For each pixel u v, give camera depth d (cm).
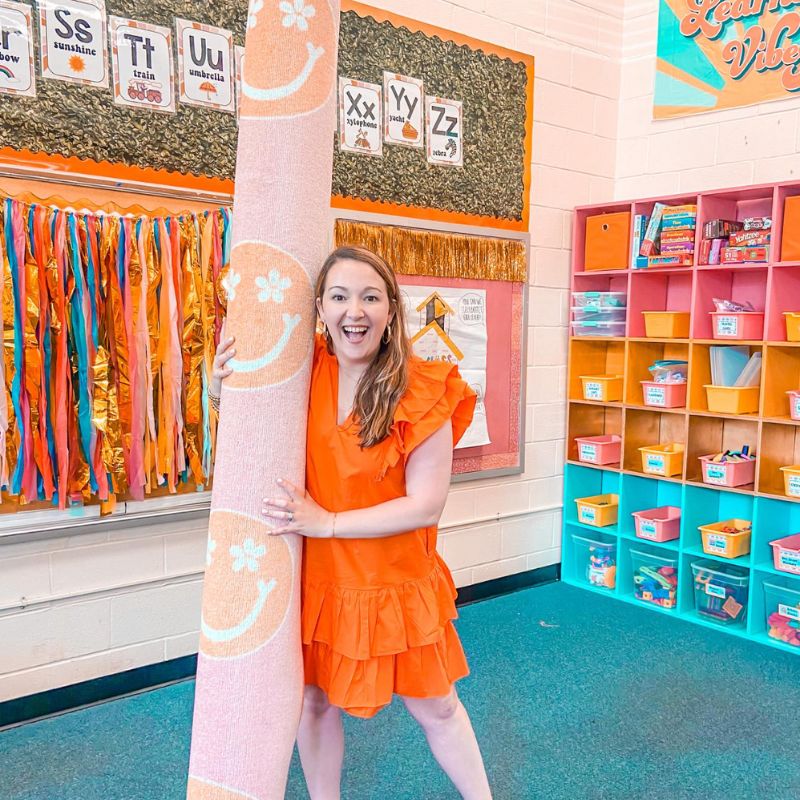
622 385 352
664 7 357
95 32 226
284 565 136
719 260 306
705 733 231
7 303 211
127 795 199
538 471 367
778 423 297
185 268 240
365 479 141
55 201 223
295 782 207
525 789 202
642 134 372
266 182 131
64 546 239
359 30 284
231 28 251
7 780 205
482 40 322
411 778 208
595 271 351
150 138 238
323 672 150
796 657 286
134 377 233
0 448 214
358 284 133
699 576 321
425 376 144
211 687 133
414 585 149
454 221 321
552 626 317
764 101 326
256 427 132
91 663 248
